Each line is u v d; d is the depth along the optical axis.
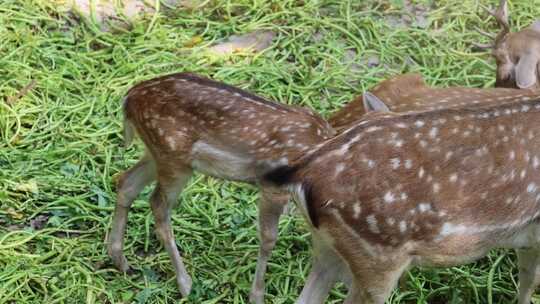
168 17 13.35
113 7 13.38
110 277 9.71
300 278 9.69
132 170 9.58
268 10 13.59
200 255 9.99
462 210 7.83
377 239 7.70
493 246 8.24
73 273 9.63
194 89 9.21
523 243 8.52
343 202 7.57
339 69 12.60
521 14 13.70
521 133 8.05
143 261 9.88
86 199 10.54
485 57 13.14
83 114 11.64
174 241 9.52
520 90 10.07
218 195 10.61
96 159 11.08
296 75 12.58
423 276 9.70
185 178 9.36
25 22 12.89
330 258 8.27
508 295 9.67
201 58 12.66
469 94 9.98
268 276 9.73
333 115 10.20
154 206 9.41
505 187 7.96
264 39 13.15
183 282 9.52
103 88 11.98
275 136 9.09
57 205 10.39
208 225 10.32
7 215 10.26
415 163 7.67
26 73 12.06
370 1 13.88
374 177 7.58
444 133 7.79
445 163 7.75
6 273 9.55
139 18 13.30
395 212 7.64
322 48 13.02
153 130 9.22
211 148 9.18
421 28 13.52
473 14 13.67
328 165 7.59
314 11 13.56
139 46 12.76
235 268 9.78
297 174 7.66
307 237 10.09
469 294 9.61
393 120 7.75
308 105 12.10
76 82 12.06
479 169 7.85
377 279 7.88
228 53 12.79
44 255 9.83
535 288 9.67
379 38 13.14
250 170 9.17
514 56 11.04
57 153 11.04
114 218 9.66
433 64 12.98
